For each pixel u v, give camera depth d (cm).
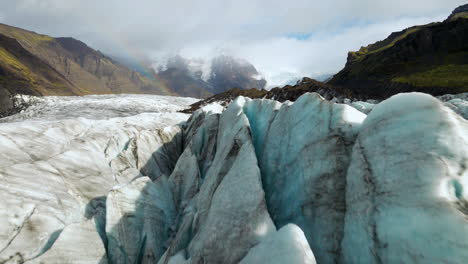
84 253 1020
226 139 1538
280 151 1080
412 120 562
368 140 648
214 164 1428
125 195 1237
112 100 11619
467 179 427
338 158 756
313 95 1030
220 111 2839
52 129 1884
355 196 618
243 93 10169
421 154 492
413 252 421
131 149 2055
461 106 1172
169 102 14250
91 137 2041
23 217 1063
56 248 966
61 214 1194
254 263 557
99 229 1192
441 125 505
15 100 12038
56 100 13800
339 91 6091
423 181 461
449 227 388
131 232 1161
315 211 744
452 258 368
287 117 1160
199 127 2319
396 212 479
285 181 949
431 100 562
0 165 1269
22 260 925
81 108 8675
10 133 1570
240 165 990
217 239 759
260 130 1438
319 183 771
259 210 734
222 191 942
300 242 525
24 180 1255
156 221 1284
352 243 581
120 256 1095
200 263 746
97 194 1483
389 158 554
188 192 1580
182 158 1859
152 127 2889
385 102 671
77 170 1588
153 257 1099
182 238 1026
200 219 1047
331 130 825
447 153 466
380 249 487
